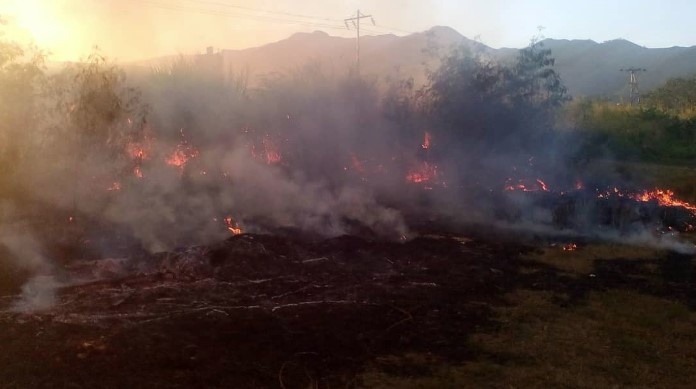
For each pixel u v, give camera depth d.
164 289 9.96
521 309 10.33
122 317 8.70
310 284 10.81
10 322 8.29
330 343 8.40
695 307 10.79
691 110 39.78
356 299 10.23
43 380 6.77
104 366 7.19
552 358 8.35
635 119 35.91
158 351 7.68
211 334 8.34
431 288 11.11
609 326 9.70
